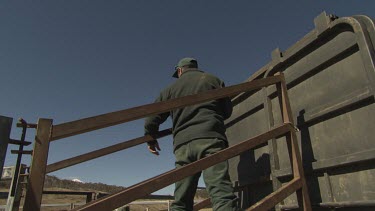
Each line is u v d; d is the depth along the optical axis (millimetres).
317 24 2613
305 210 2291
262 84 2506
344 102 2309
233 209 1977
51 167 2562
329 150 2447
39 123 1451
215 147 2189
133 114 1681
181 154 2318
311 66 2688
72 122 1507
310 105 2695
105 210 1417
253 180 3275
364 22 2244
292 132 2535
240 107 3727
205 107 2346
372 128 2111
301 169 2426
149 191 1566
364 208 2115
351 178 2240
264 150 3227
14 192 2449
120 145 2773
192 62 2861
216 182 2061
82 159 2664
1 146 1502
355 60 2303
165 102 1813
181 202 2375
